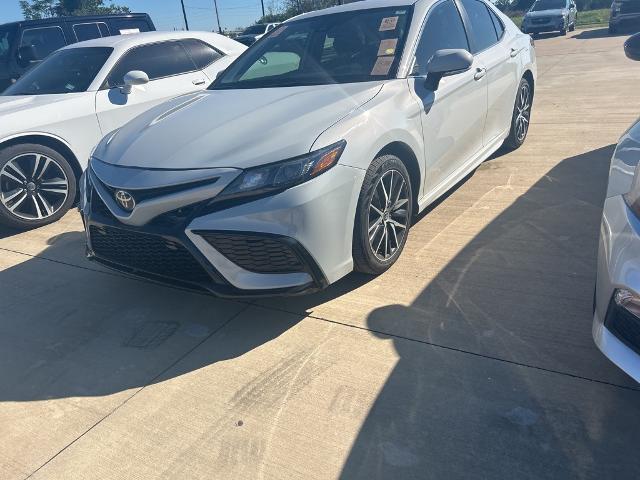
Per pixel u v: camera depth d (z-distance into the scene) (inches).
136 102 213.0
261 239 102.0
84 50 222.4
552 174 183.9
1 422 96.2
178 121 126.6
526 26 810.2
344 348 105.7
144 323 122.9
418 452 80.5
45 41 318.7
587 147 208.5
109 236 117.5
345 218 110.4
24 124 182.5
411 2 153.3
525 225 148.9
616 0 658.8
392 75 134.2
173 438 88.4
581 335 102.0
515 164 198.1
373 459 80.3
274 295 105.7
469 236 145.8
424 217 160.9
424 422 85.7
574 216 151.2
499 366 96.2
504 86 184.4
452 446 81.0
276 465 81.2
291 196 101.7
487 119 173.8
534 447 79.3
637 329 77.5
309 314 118.3
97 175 118.8
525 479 74.5
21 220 186.1
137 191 107.7
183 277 110.8
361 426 86.4
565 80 362.9
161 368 106.3
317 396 94.0
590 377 91.5
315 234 104.6
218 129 116.6
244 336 113.7
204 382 100.9
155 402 97.1
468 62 127.2
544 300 114.0
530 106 219.5
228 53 253.0
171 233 105.3
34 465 86.1
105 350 114.3
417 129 131.5
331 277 110.6
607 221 86.4
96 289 140.9
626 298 77.4
